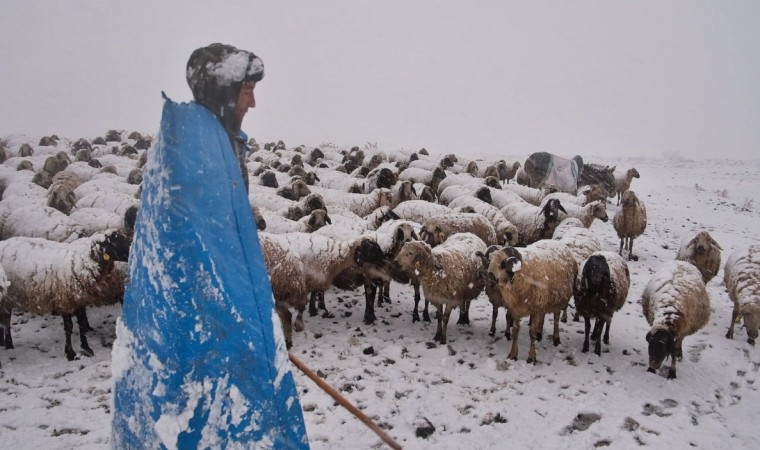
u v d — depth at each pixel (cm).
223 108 206
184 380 183
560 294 863
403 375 791
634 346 926
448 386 764
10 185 1516
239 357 191
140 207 197
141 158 2267
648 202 2556
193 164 186
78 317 796
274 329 204
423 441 628
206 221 187
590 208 1592
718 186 3238
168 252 183
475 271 930
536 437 648
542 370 825
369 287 982
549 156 2355
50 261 764
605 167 2433
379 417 675
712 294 1200
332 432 632
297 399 210
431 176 2216
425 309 1020
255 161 2755
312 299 1012
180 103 193
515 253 801
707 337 964
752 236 1842
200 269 184
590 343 934
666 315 781
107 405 662
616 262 907
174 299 183
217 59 201
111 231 786
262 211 1251
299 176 1983
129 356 195
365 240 948
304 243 949
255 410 194
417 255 869
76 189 1523
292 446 204
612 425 677
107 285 802
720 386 792
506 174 2784
